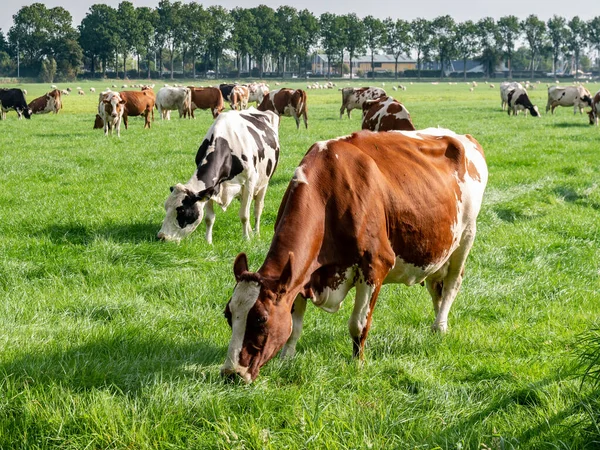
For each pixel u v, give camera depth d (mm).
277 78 168750
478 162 6996
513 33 184875
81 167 17688
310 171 5316
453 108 47406
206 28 163625
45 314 6660
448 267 6766
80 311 6836
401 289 7785
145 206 12258
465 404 4855
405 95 75062
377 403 4852
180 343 5984
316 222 5148
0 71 170750
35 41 163375
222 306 7227
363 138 5973
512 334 6445
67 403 4543
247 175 10359
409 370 5445
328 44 176500
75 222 10828
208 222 10203
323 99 66500
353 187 5352
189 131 29391
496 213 11922
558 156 19266
